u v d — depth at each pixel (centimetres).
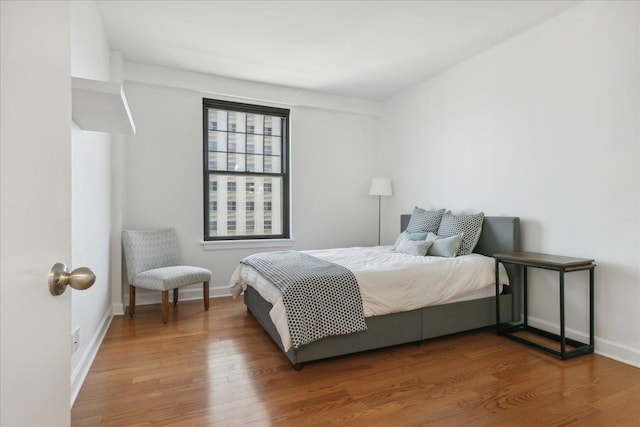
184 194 380
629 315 222
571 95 254
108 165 304
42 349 61
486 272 276
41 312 61
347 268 244
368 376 204
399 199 447
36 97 59
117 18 268
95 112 172
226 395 182
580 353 232
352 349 225
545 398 179
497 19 269
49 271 65
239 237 416
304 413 166
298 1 246
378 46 315
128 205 356
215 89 384
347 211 468
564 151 259
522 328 281
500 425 158
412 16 265
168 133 372
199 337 266
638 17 217
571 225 255
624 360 223
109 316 306
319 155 450
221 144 407
